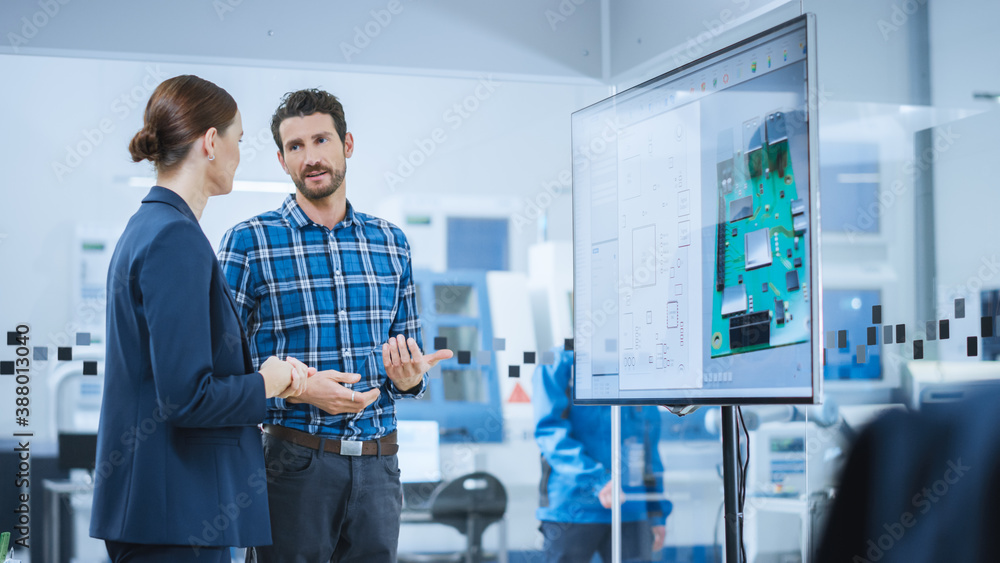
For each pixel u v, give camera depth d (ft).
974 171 7.09
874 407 7.89
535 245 11.61
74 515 10.25
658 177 6.93
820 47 8.81
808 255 5.28
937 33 7.49
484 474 11.28
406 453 11.06
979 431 6.88
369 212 11.16
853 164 8.37
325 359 8.18
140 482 5.44
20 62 10.27
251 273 8.20
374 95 11.21
